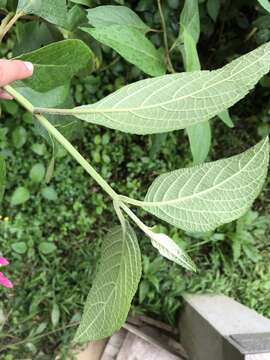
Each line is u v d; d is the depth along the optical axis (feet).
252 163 0.84
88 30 1.61
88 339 0.93
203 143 1.72
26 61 1.04
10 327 2.89
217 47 2.89
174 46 2.09
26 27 1.54
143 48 1.72
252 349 2.23
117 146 2.99
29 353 2.88
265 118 2.93
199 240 3.06
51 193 2.88
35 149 2.81
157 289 2.93
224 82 0.84
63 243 2.97
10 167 2.85
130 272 0.89
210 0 2.49
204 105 0.85
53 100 1.47
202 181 0.86
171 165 3.02
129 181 3.00
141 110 0.88
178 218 0.87
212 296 3.01
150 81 0.88
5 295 2.89
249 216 3.05
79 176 2.95
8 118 2.78
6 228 2.87
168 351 3.00
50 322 2.92
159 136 2.59
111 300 0.91
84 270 2.97
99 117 0.89
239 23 2.76
